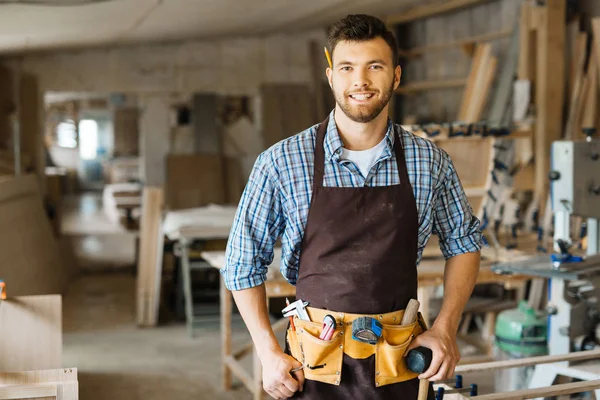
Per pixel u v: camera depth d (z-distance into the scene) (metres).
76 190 20.77
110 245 10.49
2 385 2.70
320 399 1.86
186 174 9.34
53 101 20.41
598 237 3.48
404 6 7.62
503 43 6.71
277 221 1.93
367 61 1.77
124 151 17.67
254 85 9.27
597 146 3.31
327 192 1.88
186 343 5.84
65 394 2.71
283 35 9.25
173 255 7.36
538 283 4.98
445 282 1.99
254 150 9.73
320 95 9.05
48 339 3.30
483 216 4.43
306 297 1.91
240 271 1.91
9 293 5.64
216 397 4.59
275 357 1.85
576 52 5.67
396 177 1.90
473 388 2.40
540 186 5.66
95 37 7.55
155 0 5.35
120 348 5.70
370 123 1.85
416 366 1.82
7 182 6.47
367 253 1.87
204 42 9.16
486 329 4.78
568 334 3.12
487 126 4.32
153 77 9.12
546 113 5.65
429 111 7.94
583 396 3.42
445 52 7.64
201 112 9.46
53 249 7.71
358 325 1.82
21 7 5.07
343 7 7.06
